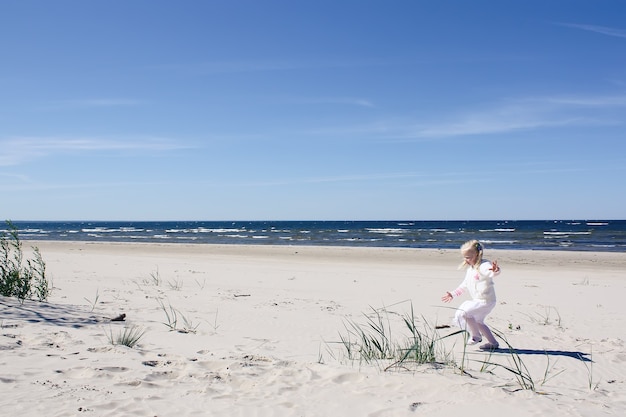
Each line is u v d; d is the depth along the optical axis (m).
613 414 3.60
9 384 3.60
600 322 8.58
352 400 3.68
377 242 43.00
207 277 15.57
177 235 61.69
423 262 22.73
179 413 3.29
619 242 40.00
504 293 12.72
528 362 5.49
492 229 76.94
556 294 12.54
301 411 3.43
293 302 10.31
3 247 8.59
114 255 25.66
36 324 6.07
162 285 12.90
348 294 12.07
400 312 9.34
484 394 3.84
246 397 3.71
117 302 9.12
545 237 49.06
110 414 3.17
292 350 5.75
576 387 4.55
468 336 6.20
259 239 49.50
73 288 11.00
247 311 8.83
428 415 3.40
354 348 5.96
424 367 4.72
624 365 5.54
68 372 4.05
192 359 4.80
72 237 58.03
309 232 68.69
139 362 4.54
